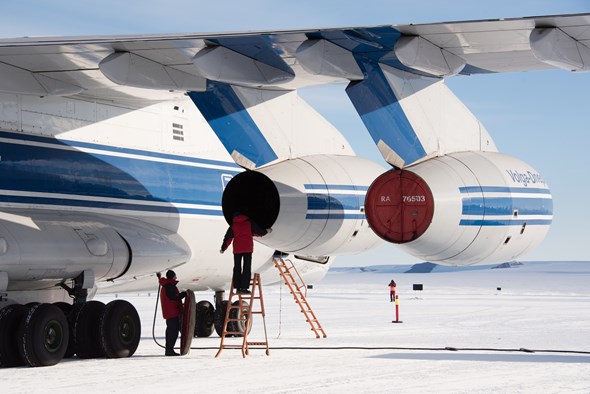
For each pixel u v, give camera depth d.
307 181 13.84
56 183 13.31
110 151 14.15
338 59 11.36
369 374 11.34
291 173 13.78
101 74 12.20
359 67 11.84
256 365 12.46
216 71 11.05
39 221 12.76
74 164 13.59
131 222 14.18
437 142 13.10
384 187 12.70
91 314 13.42
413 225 12.59
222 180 15.98
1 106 12.76
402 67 12.43
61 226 12.91
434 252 12.93
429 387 10.15
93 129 13.98
